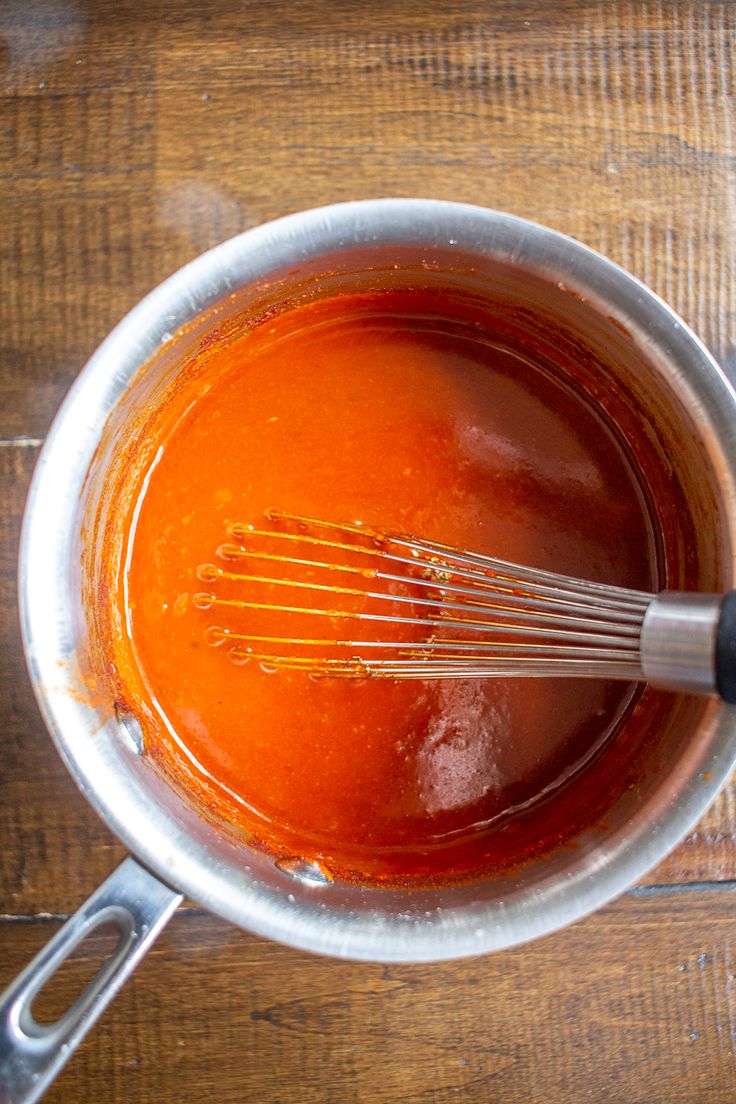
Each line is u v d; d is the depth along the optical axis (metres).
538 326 0.40
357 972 0.43
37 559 0.34
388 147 0.43
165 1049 0.42
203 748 0.40
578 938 0.43
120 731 0.36
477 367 0.41
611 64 0.43
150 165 0.43
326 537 0.40
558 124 0.43
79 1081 0.42
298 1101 0.42
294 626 0.40
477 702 0.41
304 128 0.43
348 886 0.36
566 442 0.41
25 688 0.43
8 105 0.43
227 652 0.41
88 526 0.36
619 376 0.39
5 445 0.43
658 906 0.43
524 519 0.41
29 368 0.43
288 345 0.41
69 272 0.43
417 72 0.43
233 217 0.43
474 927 0.33
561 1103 0.43
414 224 0.34
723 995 0.43
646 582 0.40
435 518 0.40
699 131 0.43
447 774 0.41
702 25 0.43
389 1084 0.43
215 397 0.41
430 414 0.41
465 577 0.38
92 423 0.34
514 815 0.40
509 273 0.36
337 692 0.40
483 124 0.43
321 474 0.41
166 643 0.41
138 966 0.43
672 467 0.39
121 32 0.43
